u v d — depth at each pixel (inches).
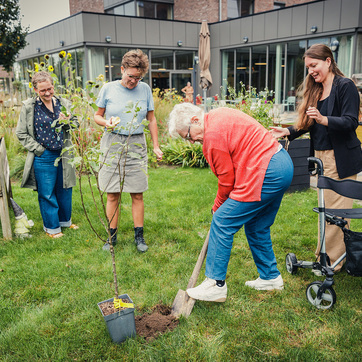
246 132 97.7
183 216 184.9
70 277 127.0
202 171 289.6
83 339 95.0
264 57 748.6
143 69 135.6
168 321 100.2
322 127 118.6
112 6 1004.6
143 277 126.2
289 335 96.0
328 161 119.6
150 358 87.5
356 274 99.3
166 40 805.9
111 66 757.3
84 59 725.9
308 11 650.8
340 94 112.1
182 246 151.2
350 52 606.5
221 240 102.3
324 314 103.0
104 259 140.1
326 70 113.8
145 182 148.6
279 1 998.4
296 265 123.0
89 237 161.5
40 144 153.6
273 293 114.7
